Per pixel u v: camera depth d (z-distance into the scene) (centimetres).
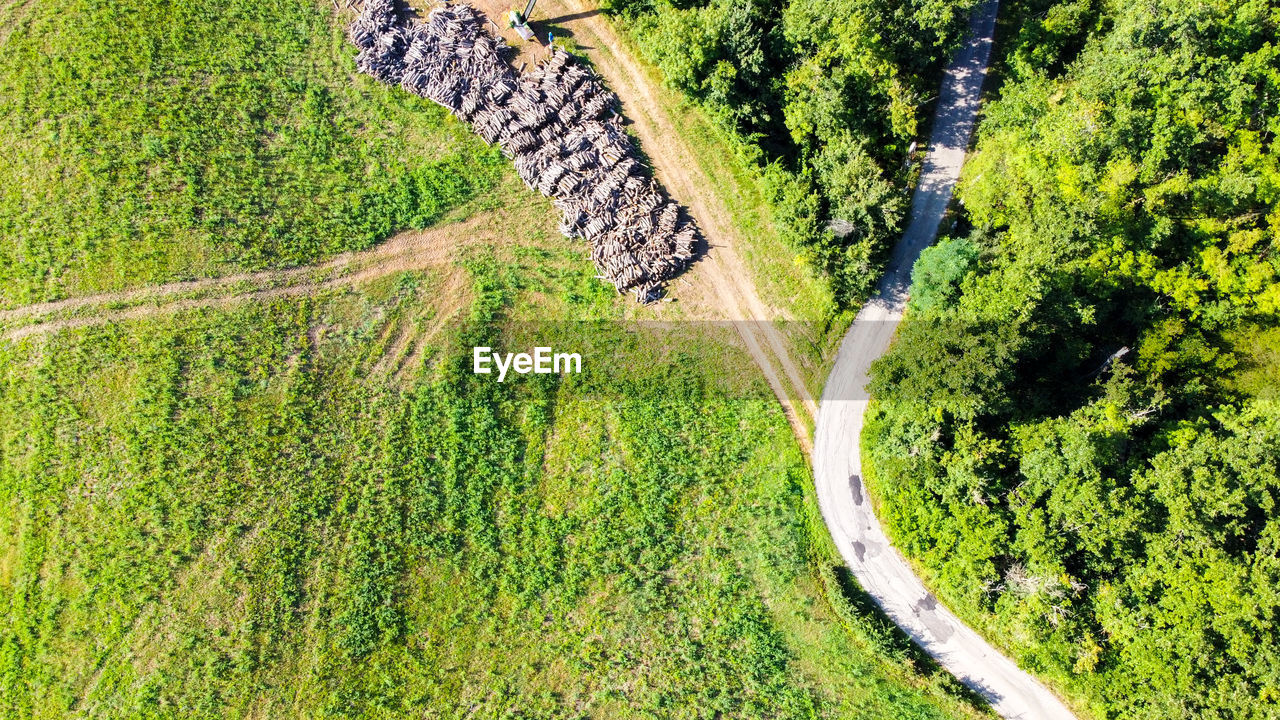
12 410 4312
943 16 3812
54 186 4391
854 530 4406
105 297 4372
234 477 4334
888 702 4294
